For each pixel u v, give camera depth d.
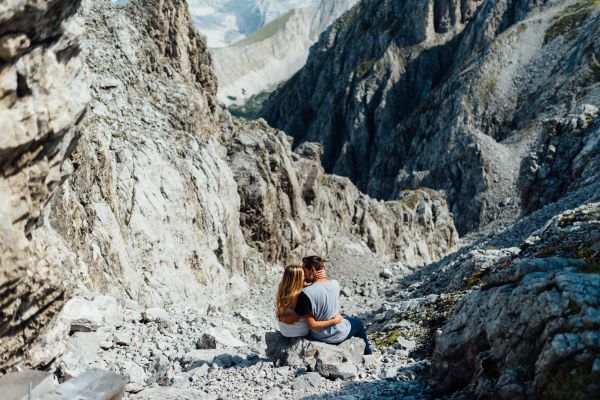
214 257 36.22
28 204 6.77
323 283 12.64
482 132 189.62
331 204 66.50
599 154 60.56
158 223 31.72
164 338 16.27
